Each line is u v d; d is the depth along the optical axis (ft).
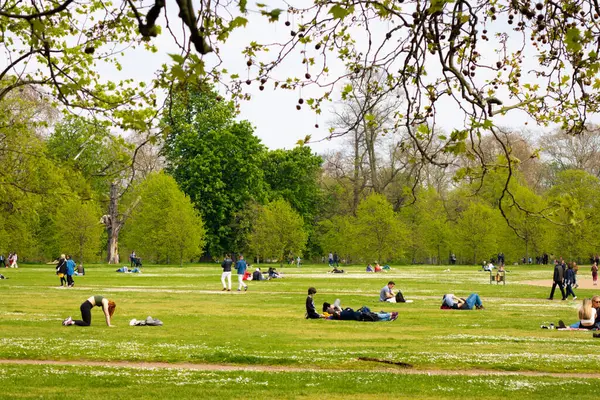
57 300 106.52
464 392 38.11
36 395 36.47
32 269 236.63
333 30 25.89
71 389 38.40
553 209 26.55
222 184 290.35
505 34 29.78
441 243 305.32
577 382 41.47
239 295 122.93
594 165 305.53
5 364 47.42
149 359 49.78
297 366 47.50
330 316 82.48
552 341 61.52
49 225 286.46
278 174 344.90
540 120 29.84
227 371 44.91
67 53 44.70
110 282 160.66
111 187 274.36
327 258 375.66
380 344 59.00
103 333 65.26
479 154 27.50
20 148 89.92
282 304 103.81
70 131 220.23
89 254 269.03
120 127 33.12
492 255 290.56
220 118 290.35
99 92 42.24
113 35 37.22
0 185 85.97
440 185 303.07
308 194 345.51
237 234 301.63
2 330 67.00
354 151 283.18
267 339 61.93
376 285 154.20
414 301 111.14
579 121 29.40
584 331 70.85
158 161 300.61
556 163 332.80
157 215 275.39
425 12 23.47
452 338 63.46
